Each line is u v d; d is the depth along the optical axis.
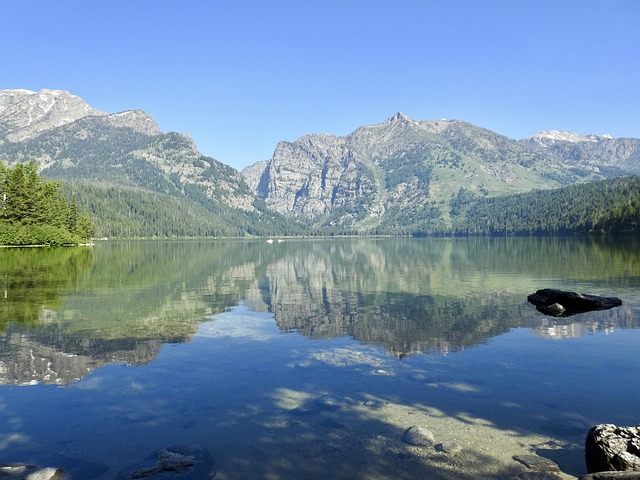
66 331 20.88
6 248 103.31
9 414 11.39
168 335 20.31
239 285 41.00
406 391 12.99
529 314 25.50
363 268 61.72
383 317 24.88
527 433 10.20
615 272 48.81
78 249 115.31
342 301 31.00
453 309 27.34
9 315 24.84
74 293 33.91
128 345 18.41
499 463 8.84
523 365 15.52
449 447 9.47
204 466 8.81
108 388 13.28
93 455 9.30
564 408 11.64
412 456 9.16
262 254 107.31
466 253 97.88
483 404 11.95
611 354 16.89
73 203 145.62
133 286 38.72
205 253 109.06
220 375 14.52
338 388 13.30
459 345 18.52
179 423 10.87
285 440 9.94
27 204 114.38
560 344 18.56
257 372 14.82
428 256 90.19
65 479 8.29
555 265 59.31
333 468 8.73
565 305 27.69
